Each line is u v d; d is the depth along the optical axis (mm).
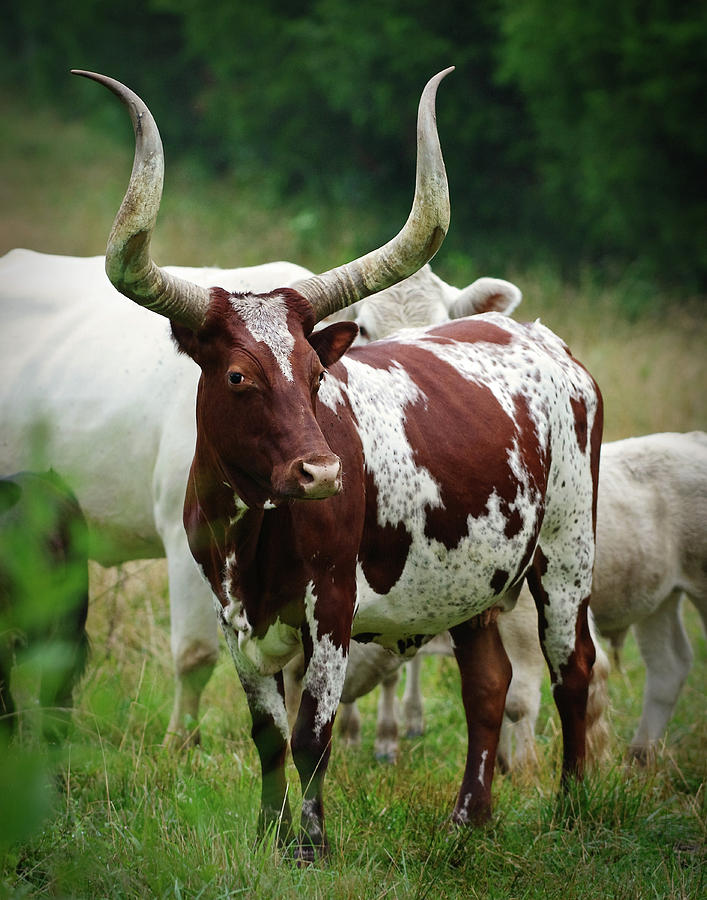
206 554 15461
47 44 123312
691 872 15820
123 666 22859
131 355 21734
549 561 18859
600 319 53656
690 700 25031
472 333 18703
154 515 21203
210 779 18141
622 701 25422
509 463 17000
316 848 14891
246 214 77875
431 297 23328
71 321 23062
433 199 14406
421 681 27156
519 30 66750
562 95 67688
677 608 23766
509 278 65250
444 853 15789
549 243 74688
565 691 19047
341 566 14906
